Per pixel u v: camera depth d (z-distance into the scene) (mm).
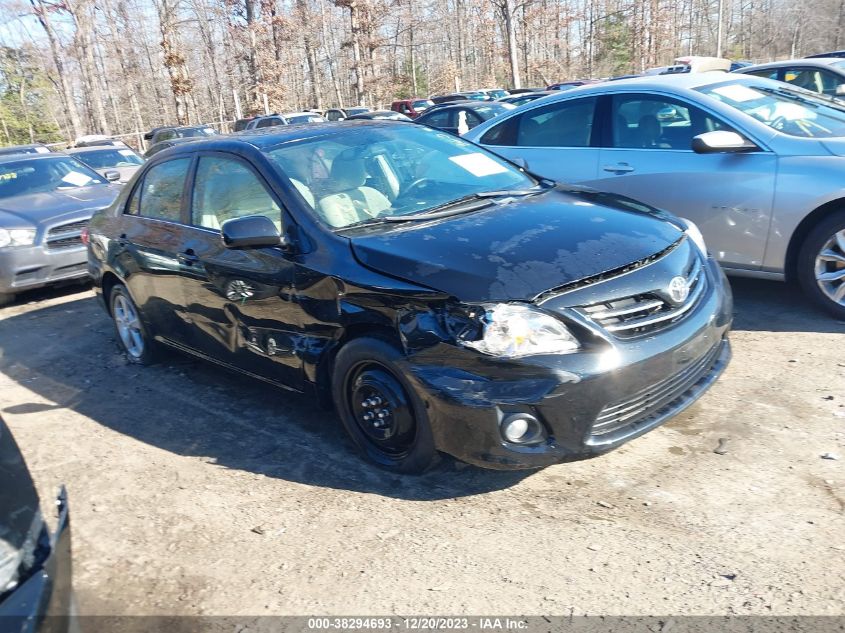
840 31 46312
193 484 3727
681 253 3645
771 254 5062
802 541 2855
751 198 5031
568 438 3092
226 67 50000
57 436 4465
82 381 5398
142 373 5438
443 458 3510
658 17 46344
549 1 48281
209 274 4305
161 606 2834
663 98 5613
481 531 3111
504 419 3053
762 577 2688
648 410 3301
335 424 4223
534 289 3113
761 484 3242
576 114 6102
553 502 3273
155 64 52906
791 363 4402
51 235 7770
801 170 4840
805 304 5363
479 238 3494
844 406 3826
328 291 3574
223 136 4844
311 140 4426
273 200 4023
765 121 5301
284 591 2861
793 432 3633
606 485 3361
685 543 2912
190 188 4695
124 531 3359
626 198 4312
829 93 9109
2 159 9469
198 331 4633
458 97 29062
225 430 4309
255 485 3654
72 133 50562
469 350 3064
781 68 9672
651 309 3307
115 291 5598
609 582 2736
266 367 4129
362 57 45281
